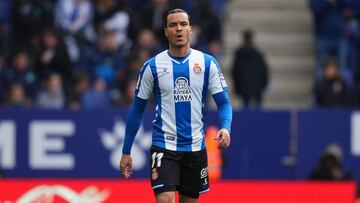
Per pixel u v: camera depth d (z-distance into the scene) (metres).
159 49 49.75
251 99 48.47
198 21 51.88
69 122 42.94
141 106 25.86
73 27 51.06
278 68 54.03
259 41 54.72
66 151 42.94
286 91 53.41
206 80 25.64
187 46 25.67
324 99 47.88
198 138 25.75
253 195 37.28
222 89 25.75
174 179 25.50
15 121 42.72
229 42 54.56
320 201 37.47
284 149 43.97
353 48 53.03
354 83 51.97
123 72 48.25
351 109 44.22
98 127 42.97
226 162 43.47
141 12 54.12
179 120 25.58
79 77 46.59
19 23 52.16
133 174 42.72
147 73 25.62
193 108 25.59
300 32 55.09
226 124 25.50
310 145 44.06
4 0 55.00
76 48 50.44
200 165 25.89
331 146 43.81
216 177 42.50
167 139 25.59
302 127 44.06
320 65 52.94
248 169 43.72
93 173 43.03
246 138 43.75
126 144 26.02
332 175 41.59
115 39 50.03
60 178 42.88
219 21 52.84
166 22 25.55
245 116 43.78
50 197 36.75
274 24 55.28
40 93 46.78
